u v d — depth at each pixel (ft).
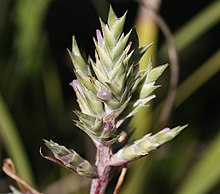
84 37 2.18
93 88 0.70
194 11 2.22
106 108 0.70
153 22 1.20
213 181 1.16
